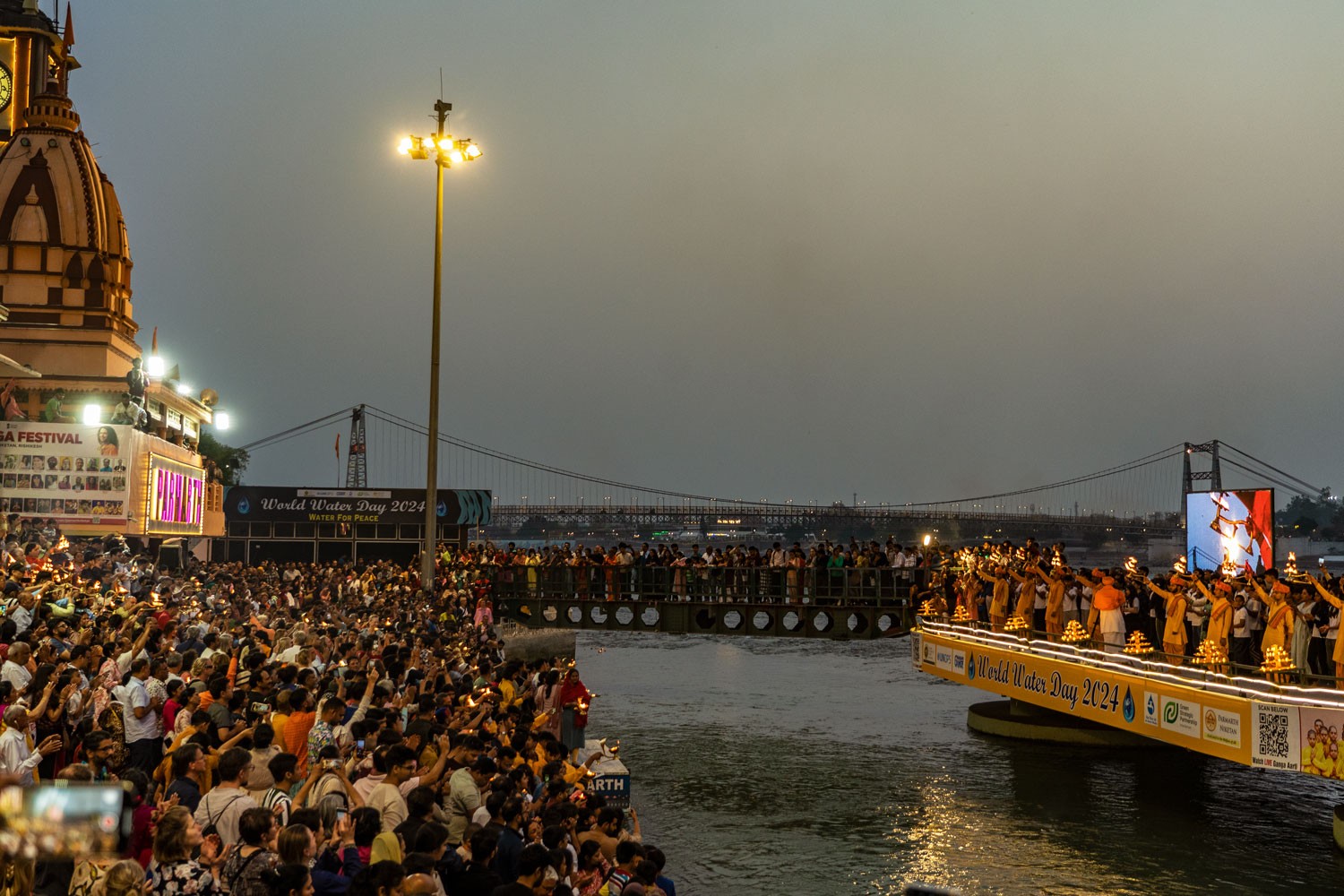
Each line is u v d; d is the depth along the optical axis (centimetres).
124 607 1958
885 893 1972
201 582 3228
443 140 3738
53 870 824
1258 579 2264
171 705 1258
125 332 5081
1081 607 2912
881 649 6481
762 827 2434
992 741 3416
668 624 4488
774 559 4319
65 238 4888
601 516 13350
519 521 13075
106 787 498
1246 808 2562
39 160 4962
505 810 1096
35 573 2044
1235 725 1928
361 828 891
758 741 3428
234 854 766
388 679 1625
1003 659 2958
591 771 1905
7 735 969
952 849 2253
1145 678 2250
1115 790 2759
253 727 1091
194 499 4381
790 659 5862
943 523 13588
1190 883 2006
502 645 3697
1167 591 2388
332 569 4862
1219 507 3262
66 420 4106
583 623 4691
